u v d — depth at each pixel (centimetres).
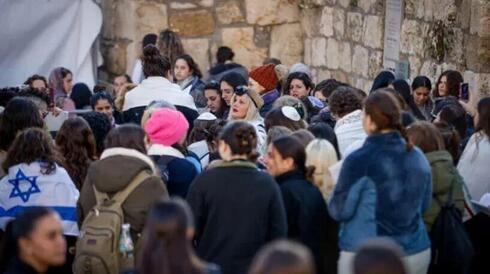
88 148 1370
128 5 2603
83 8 2580
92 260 1177
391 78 1845
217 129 1441
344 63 2433
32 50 2550
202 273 859
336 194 1155
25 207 1277
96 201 1212
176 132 1323
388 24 2194
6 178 1291
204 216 1172
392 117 1149
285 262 750
